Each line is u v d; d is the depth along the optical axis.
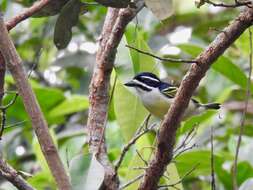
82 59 15.23
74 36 15.68
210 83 13.40
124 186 7.91
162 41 14.46
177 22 15.20
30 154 13.83
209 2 6.77
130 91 9.21
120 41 8.34
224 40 6.65
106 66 8.25
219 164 11.04
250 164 10.99
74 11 7.60
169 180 8.84
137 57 8.91
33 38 15.50
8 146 13.55
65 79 16.14
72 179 6.97
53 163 6.53
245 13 6.60
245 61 14.60
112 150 11.63
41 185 10.95
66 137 12.71
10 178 7.15
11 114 12.98
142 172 8.87
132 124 9.23
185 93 6.80
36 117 6.50
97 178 6.97
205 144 13.12
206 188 12.84
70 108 13.09
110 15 8.62
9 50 6.44
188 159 10.97
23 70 6.48
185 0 13.40
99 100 8.37
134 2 7.70
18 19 7.25
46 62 15.36
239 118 14.55
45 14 7.68
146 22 14.06
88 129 8.37
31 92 6.50
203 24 14.97
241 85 11.20
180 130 11.89
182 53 14.94
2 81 7.25
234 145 12.13
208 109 10.96
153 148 8.57
